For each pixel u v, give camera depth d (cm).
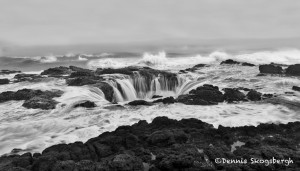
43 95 2348
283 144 1332
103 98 2538
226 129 1490
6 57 6047
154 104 2181
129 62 5031
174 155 1162
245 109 2009
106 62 5059
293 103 2078
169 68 4194
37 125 1806
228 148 1299
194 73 3434
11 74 3650
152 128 1552
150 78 3209
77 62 5438
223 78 3103
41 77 3078
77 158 1241
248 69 3519
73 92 2464
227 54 5262
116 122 1820
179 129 1475
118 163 1105
